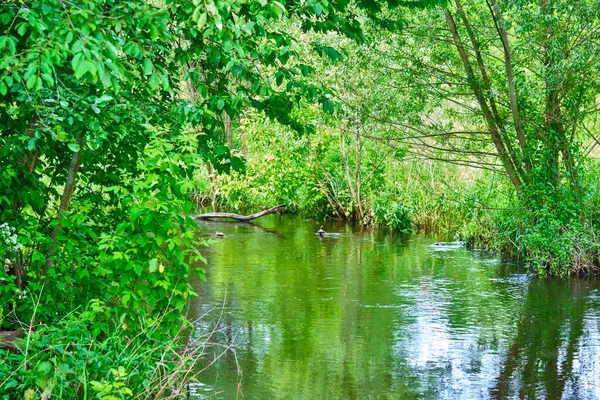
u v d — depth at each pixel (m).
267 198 27.56
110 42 5.40
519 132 16.48
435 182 22.30
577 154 16.39
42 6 5.31
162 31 6.42
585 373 9.12
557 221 15.51
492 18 16.50
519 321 11.64
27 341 5.71
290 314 11.93
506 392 8.45
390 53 16.98
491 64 17.38
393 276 15.20
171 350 6.95
